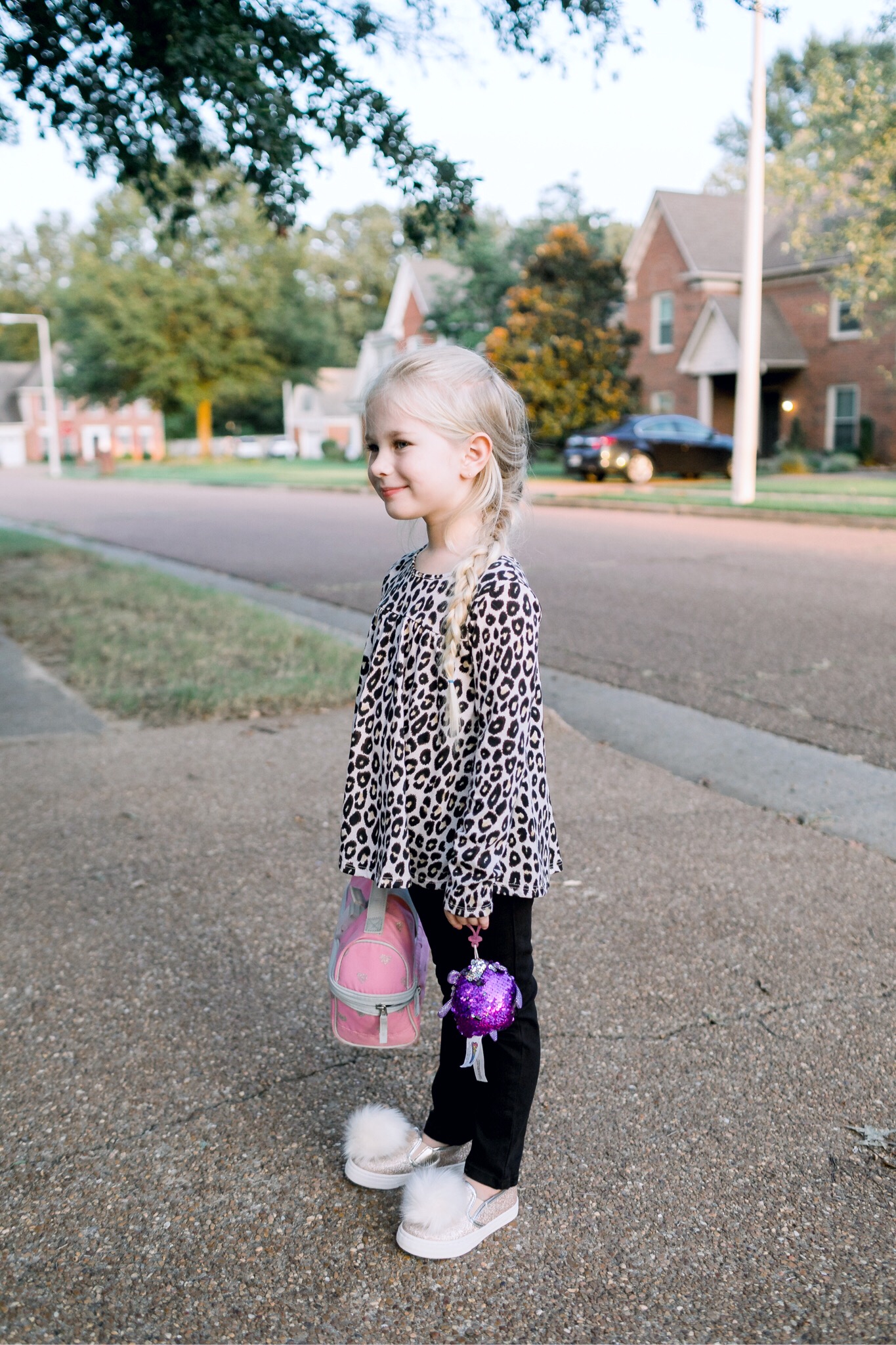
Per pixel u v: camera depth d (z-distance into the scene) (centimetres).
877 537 1320
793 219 2781
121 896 356
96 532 1758
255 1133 234
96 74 468
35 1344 177
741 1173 218
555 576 1054
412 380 178
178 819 427
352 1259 196
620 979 296
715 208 3019
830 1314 181
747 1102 241
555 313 2606
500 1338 178
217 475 3616
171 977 303
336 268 7125
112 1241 201
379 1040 198
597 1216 206
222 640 762
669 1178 217
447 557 187
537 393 2569
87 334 5034
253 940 325
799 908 341
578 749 518
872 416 2653
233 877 370
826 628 772
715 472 2375
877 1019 275
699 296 2923
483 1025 179
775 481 2212
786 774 479
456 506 185
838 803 440
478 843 171
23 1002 288
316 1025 279
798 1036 268
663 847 393
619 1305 184
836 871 370
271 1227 205
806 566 1073
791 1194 212
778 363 2731
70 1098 246
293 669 673
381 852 185
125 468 4731
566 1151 225
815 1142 228
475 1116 198
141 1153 227
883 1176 217
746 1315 182
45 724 564
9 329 8844
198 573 1203
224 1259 196
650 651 722
